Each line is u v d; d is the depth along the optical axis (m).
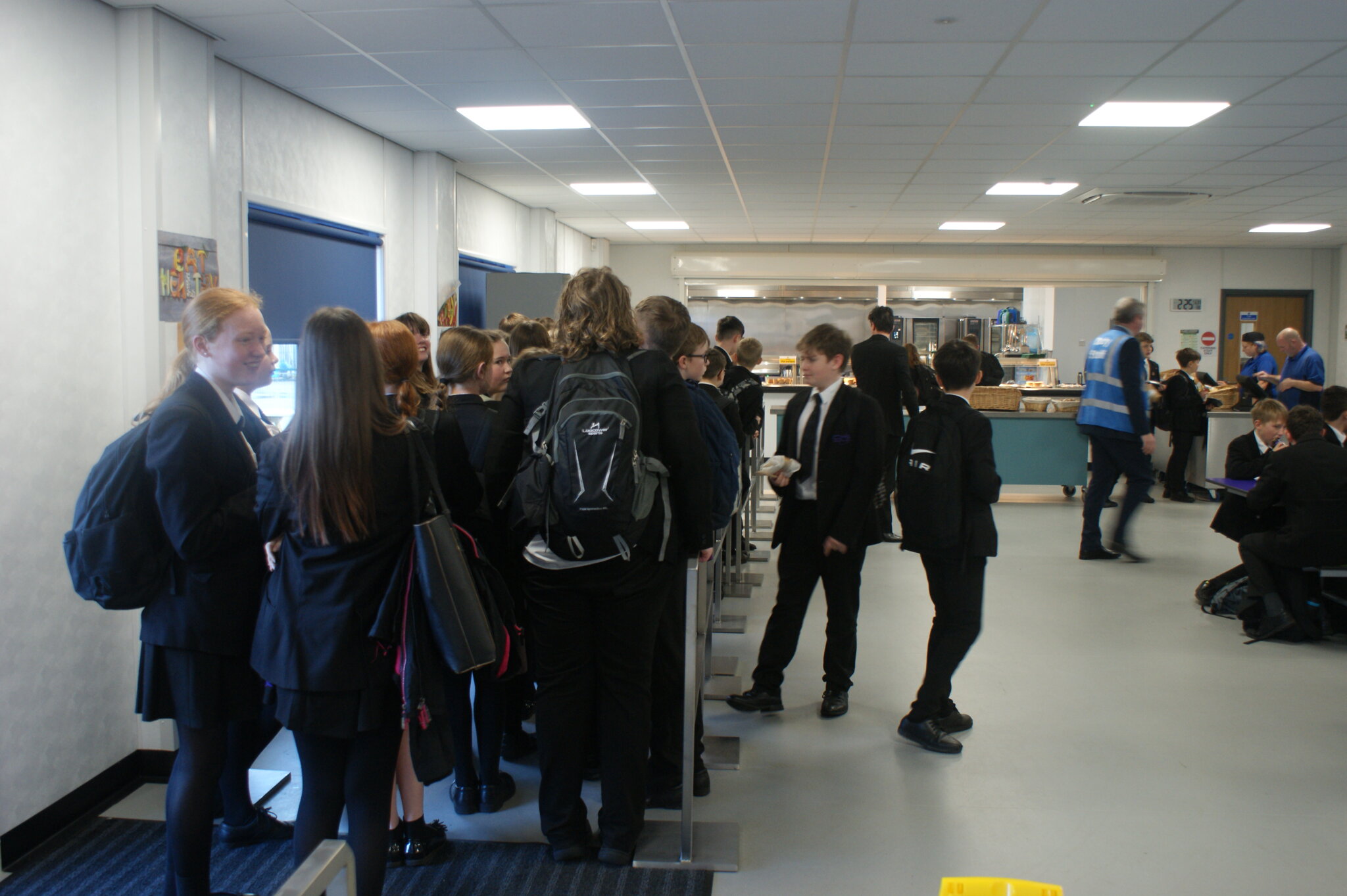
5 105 2.61
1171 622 4.69
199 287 3.35
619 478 1.98
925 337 12.68
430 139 5.85
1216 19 3.69
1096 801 2.78
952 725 3.28
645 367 2.17
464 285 7.45
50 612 2.74
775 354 13.02
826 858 2.45
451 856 2.44
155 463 1.84
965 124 5.52
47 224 2.76
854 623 3.36
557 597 2.22
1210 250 12.16
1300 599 4.35
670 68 4.35
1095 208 8.85
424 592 1.79
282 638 1.77
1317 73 4.42
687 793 2.37
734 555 5.06
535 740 3.14
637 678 2.30
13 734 2.60
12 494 2.63
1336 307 12.07
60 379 2.80
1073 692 3.69
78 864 2.51
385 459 1.79
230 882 2.32
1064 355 13.22
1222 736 3.27
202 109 3.40
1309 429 4.26
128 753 3.02
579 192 8.13
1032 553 6.34
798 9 3.55
